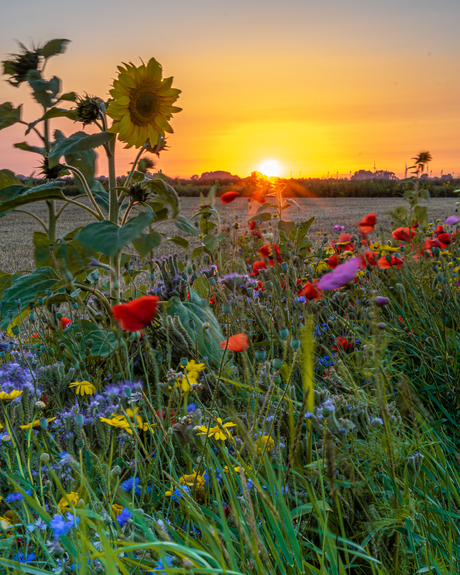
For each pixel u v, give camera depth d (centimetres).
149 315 132
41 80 283
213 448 160
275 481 104
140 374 244
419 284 284
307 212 1972
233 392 196
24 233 1573
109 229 236
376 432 124
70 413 153
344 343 223
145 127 263
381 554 112
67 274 242
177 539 110
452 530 128
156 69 255
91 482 133
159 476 152
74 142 252
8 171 300
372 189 3938
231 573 79
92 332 256
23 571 90
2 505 131
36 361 213
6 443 147
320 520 98
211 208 334
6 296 263
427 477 147
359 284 324
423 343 252
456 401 212
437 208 1866
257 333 247
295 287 266
